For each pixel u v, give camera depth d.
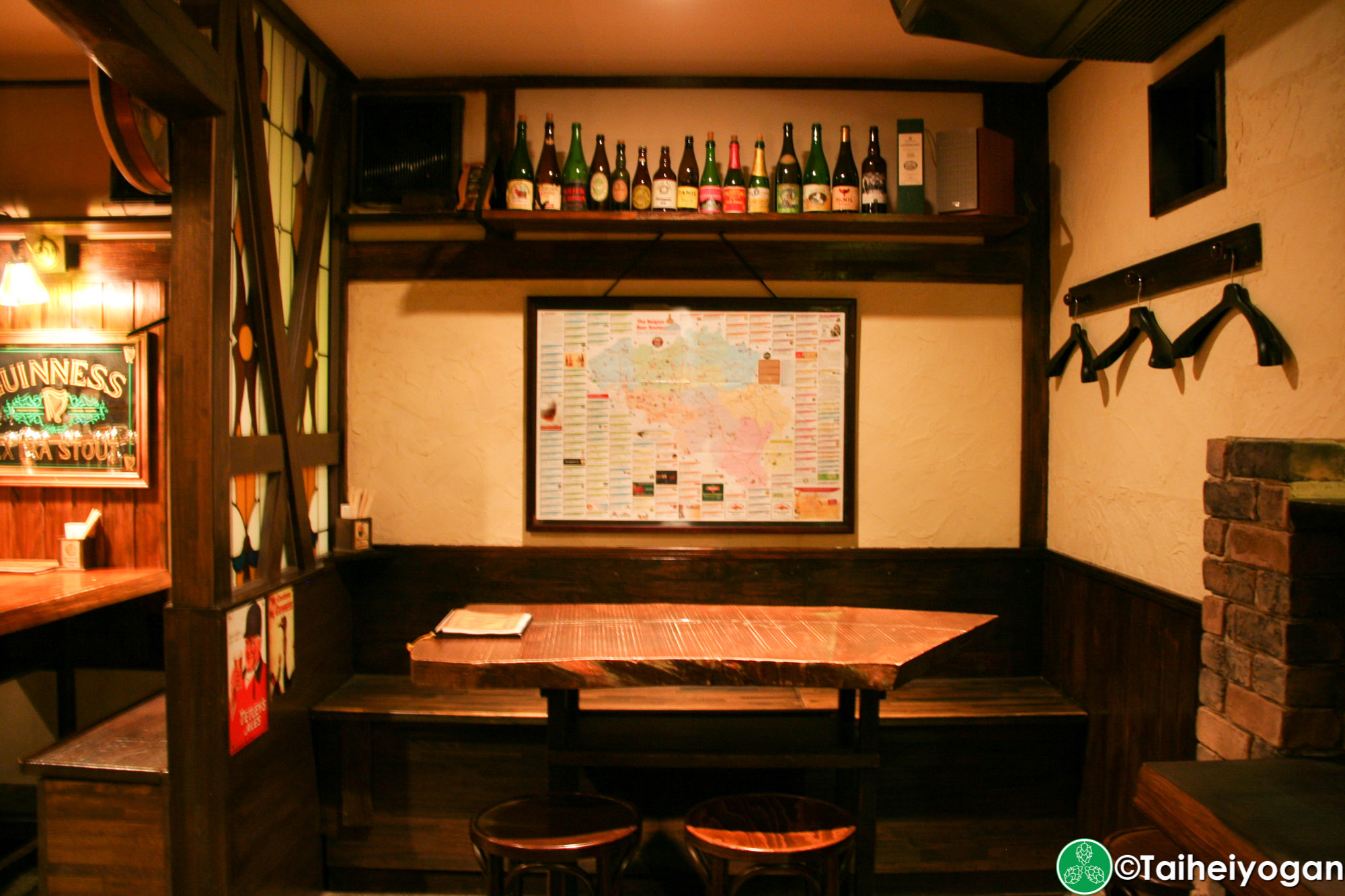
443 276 3.10
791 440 3.10
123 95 2.09
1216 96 2.15
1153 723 2.32
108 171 2.83
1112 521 2.63
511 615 2.20
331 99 3.01
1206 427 2.16
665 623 2.16
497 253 3.10
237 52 2.29
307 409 2.87
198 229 2.11
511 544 3.12
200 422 2.11
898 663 1.80
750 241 3.09
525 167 2.99
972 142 2.81
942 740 2.66
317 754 2.68
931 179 3.07
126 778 2.11
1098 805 2.59
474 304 3.12
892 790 2.65
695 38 2.81
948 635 2.05
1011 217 2.81
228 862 2.11
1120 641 2.52
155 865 2.12
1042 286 3.11
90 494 2.94
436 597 3.09
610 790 2.58
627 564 3.09
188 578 2.11
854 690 2.11
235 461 2.29
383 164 3.12
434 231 3.13
